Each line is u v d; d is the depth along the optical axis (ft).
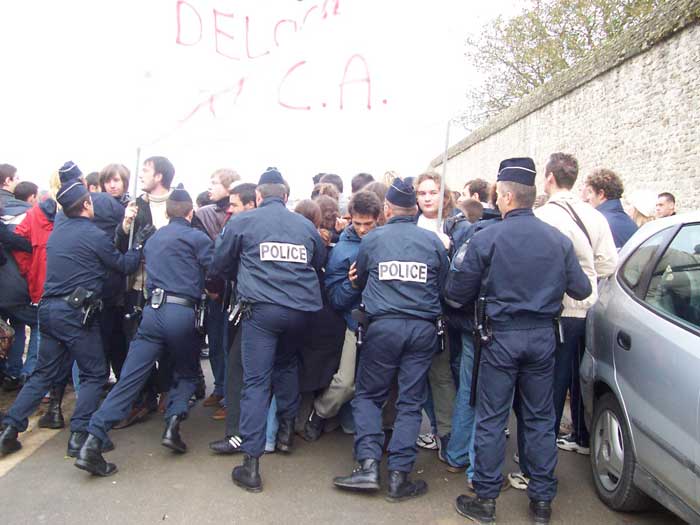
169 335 12.35
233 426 13.15
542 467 10.44
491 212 12.41
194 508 10.77
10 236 16.25
